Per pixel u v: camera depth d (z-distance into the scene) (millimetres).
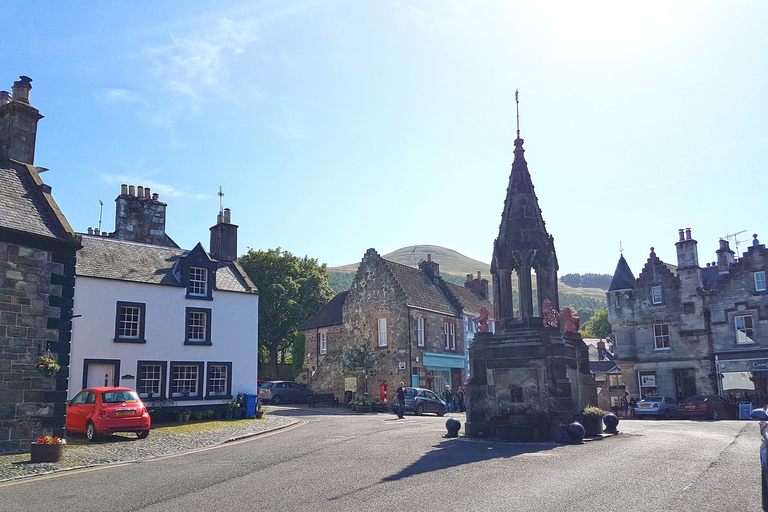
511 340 18000
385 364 38781
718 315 36875
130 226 30094
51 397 15406
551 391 17031
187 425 23281
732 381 35781
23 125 18328
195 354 26422
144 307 25062
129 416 18328
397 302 39031
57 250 16062
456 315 44219
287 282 51312
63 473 12195
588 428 17438
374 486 9609
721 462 11695
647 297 39750
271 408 34938
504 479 10016
